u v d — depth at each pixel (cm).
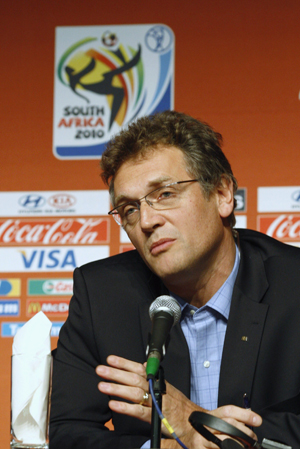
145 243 211
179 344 220
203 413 138
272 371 214
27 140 383
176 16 389
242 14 383
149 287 246
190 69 383
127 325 239
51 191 377
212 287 227
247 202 361
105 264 265
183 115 236
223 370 214
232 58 380
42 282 367
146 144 214
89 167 379
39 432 147
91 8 395
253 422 166
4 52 395
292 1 381
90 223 372
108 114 384
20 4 399
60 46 394
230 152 368
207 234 215
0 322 363
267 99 372
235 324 221
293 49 376
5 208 376
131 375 165
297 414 207
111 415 232
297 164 363
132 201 211
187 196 211
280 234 357
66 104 387
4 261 370
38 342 152
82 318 246
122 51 389
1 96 389
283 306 226
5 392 353
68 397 227
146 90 384
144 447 186
